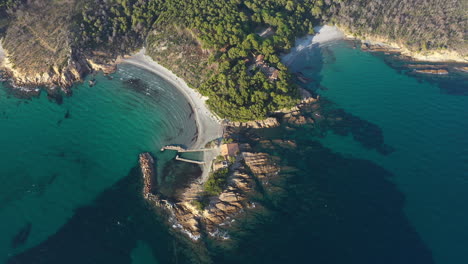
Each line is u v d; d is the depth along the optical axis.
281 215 89.19
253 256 80.75
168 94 128.38
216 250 82.69
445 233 83.88
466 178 95.75
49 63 131.38
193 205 91.50
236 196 93.25
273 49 134.25
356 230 85.12
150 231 88.31
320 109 122.50
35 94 128.62
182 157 108.25
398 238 83.12
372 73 139.88
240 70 122.56
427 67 141.75
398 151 105.38
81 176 102.31
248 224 87.62
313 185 96.31
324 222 87.06
